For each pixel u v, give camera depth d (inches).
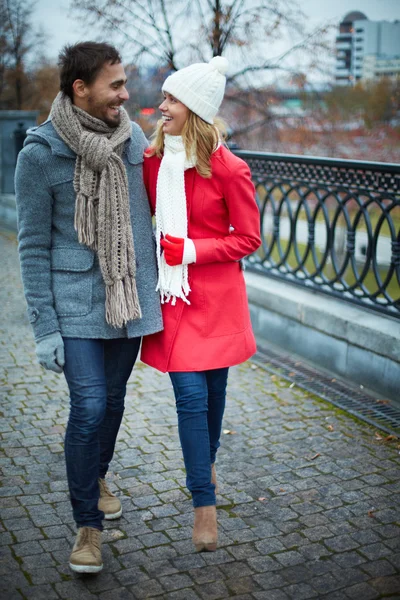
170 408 152.9
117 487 120.1
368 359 162.6
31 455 130.9
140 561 100.0
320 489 120.0
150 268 99.3
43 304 92.9
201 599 91.6
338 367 172.4
